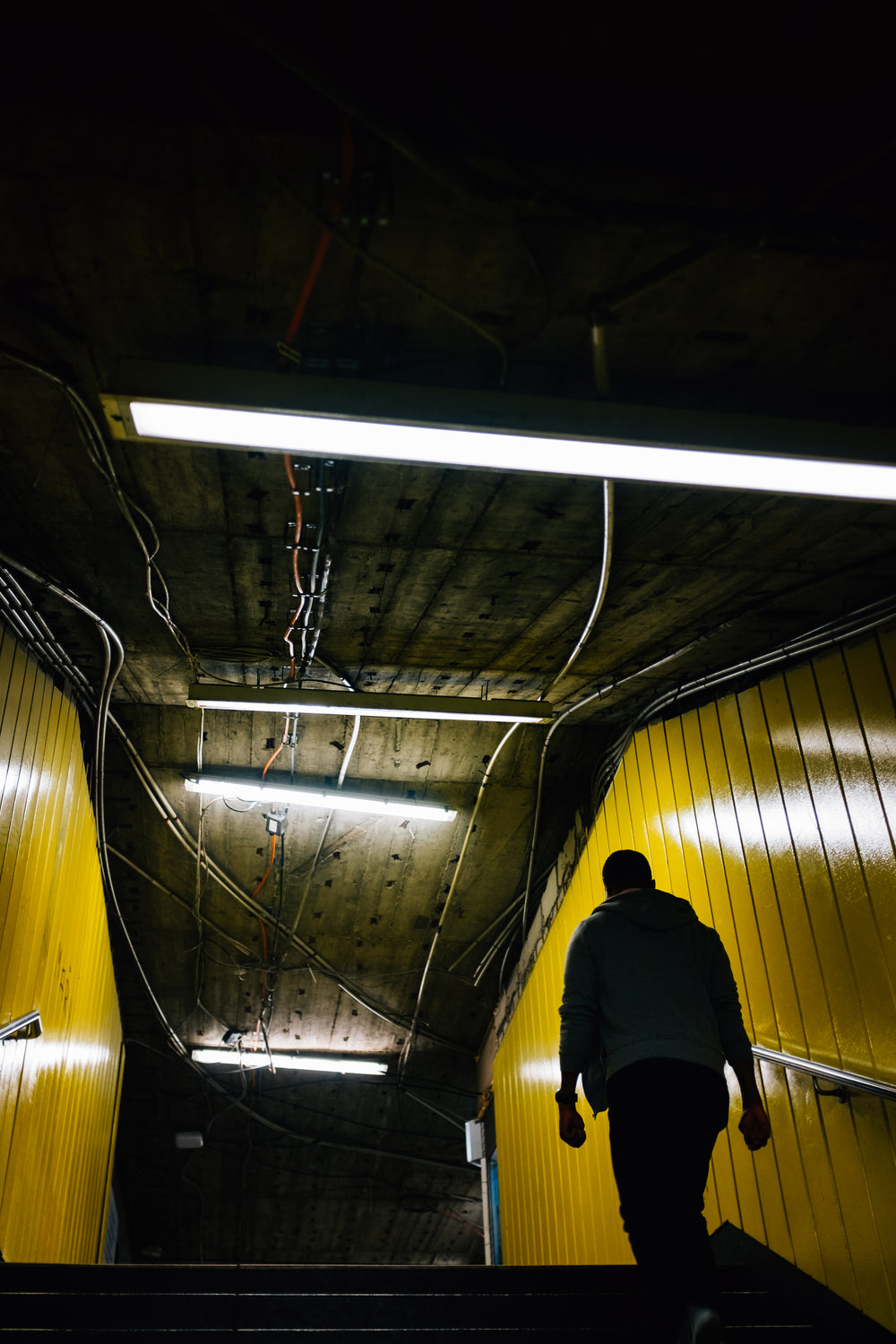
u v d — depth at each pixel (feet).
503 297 8.36
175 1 6.06
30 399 9.78
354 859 23.38
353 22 6.54
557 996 22.39
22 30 6.17
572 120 7.02
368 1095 30.32
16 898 14.19
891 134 6.96
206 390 7.04
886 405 9.97
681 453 7.67
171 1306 9.82
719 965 8.98
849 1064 11.59
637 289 8.11
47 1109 16.51
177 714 19.89
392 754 21.22
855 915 11.77
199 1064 28.55
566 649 16.71
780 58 6.59
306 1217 34.58
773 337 8.90
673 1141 7.68
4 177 7.13
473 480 11.35
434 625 15.87
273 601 14.94
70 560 13.56
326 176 7.13
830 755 12.70
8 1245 14.24
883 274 8.06
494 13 6.36
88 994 20.48
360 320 8.72
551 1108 22.17
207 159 6.95
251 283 8.21
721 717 15.99
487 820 22.85
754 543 12.66
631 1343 8.98
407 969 26.53
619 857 9.99
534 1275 11.29
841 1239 11.37
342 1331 8.89
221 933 24.68
